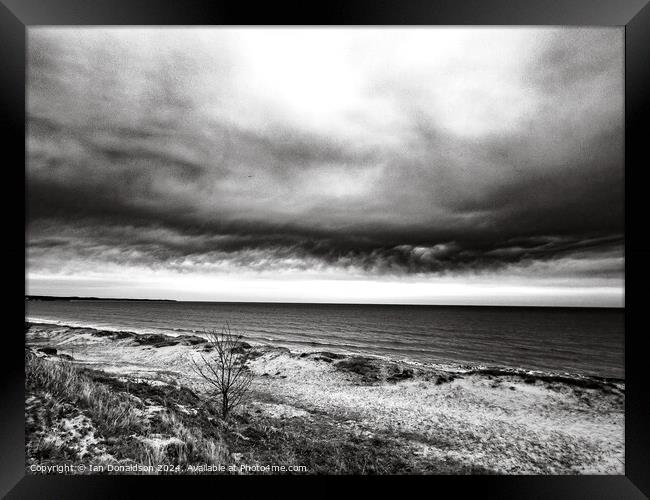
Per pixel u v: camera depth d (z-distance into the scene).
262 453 4.93
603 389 10.54
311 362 13.55
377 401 9.54
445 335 34.97
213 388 7.87
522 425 8.26
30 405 4.29
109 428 4.25
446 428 7.71
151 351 15.97
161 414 4.86
